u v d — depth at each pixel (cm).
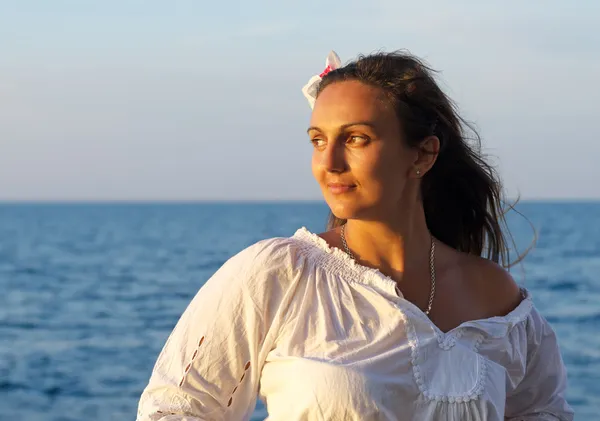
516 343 244
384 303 223
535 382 257
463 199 267
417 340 221
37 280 3088
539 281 2667
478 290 249
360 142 221
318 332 218
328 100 224
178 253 4403
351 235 239
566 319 1877
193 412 217
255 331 218
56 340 1791
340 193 224
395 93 225
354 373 210
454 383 220
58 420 1160
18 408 1220
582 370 1349
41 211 17500
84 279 3100
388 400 212
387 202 227
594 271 2934
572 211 11819
